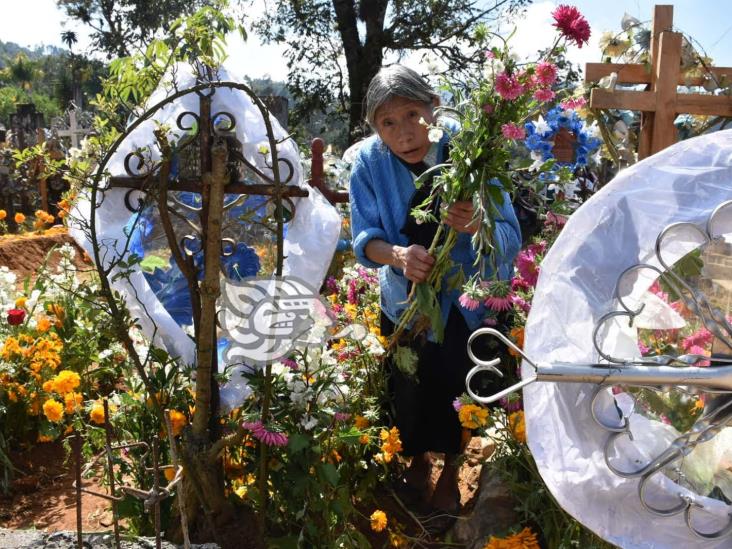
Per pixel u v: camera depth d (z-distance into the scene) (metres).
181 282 2.35
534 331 1.62
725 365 1.59
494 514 2.28
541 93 2.00
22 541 1.87
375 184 2.45
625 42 3.47
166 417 1.72
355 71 16.16
